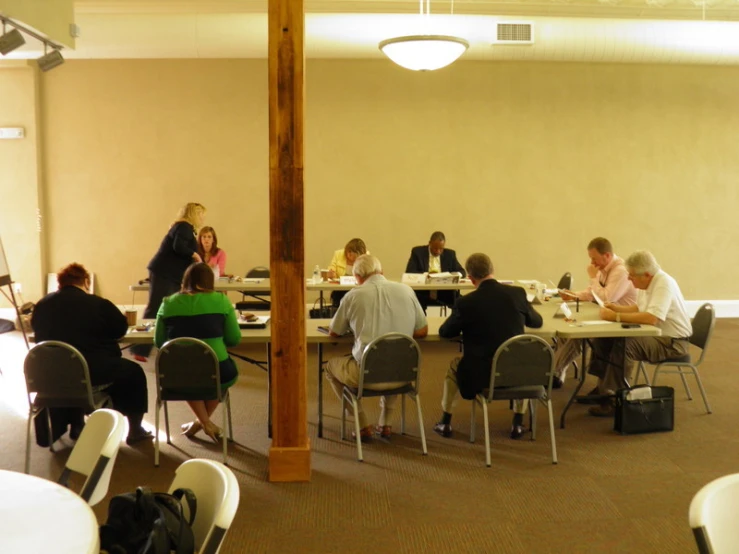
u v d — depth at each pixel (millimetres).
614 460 4324
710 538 1754
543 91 8695
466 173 8711
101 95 8445
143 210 8586
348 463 4277
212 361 4094
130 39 7355
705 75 8852
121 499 2078
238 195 8602
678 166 8922
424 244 8742
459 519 3570
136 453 4438
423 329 4547
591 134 8789
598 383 5391
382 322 4359
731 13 7988
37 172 8422
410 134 8633
